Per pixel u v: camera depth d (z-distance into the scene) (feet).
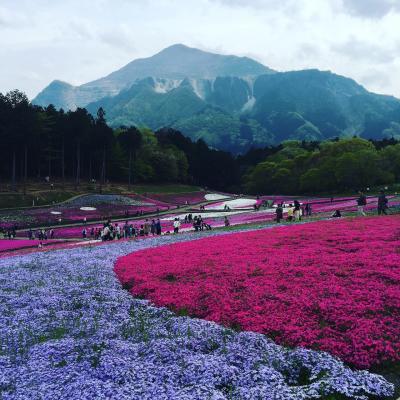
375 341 31.81
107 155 428.56
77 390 26.30
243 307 42.65
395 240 67.41
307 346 33.14
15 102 322.75
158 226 140.67
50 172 419.54
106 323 41.16
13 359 32.86
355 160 355.97
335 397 26.05
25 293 54.29
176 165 492.13
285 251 67.00
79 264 74.69
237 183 582.35
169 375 28.14
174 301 47.29
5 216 238.48
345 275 50.52
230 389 26.99
